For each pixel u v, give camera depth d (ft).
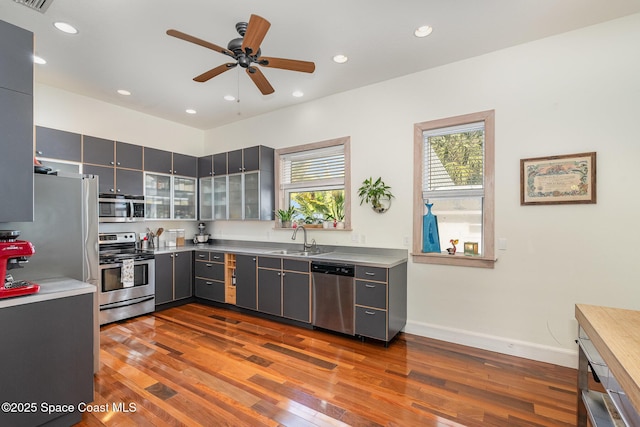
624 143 8.02
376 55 9.89
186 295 14.99
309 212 14.30
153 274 13.58
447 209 10.81
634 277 7.93
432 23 8.23
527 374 8.23
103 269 11.97
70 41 9.11
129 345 10.05
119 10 7.72
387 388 7.57
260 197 14.25
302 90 12.62
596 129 8.32
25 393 5.66
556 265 8.82
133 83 12.00
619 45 8.08
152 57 10.05
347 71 10.98
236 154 15.17
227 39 9.00
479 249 10.24
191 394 7.30
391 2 7.40
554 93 8.84
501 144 9.56
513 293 9.41
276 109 14.84
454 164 10.67
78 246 8.02
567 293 8.68
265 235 15.38
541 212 9.02
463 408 6.79
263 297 12.72
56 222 7.66
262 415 6.55
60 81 11.84
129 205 13.66
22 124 6.03
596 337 4.36
